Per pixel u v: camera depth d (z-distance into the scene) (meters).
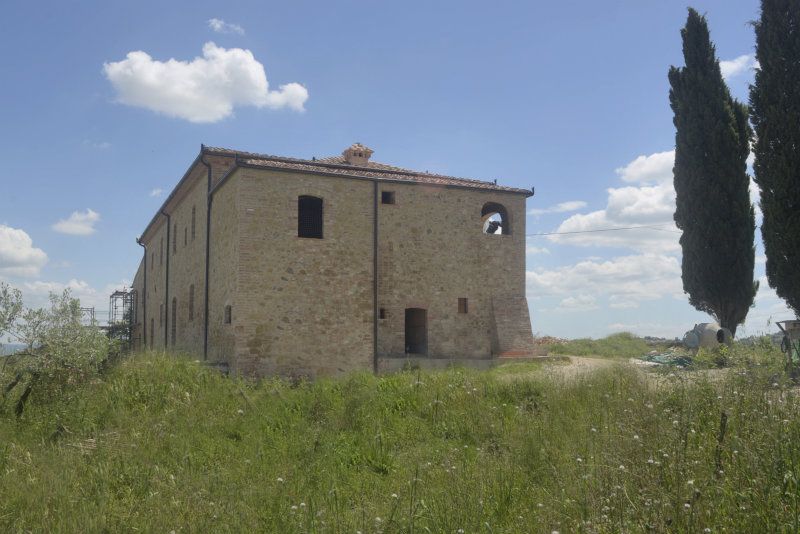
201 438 9.13
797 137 15.13
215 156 20.25
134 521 5.69
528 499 5.82
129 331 37.94
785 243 15.05
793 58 15.57
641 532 4.46
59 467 7.30
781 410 6.43
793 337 12.95
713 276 20.19
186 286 23.44
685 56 21.23
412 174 22.22
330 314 17.81
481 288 21.06
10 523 5.68
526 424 8.74
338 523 5.36
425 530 5.16
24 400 10.44
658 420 6.77
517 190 21.95
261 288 17.08
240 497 6.27
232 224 17.78
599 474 5.59
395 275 19.70
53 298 11.70
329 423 9.95
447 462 6.93
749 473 5.06
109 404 10.62
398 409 10.67
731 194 20.28
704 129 20.58
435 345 20.06
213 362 17.66
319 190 18.16
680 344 23.47
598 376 11.20
